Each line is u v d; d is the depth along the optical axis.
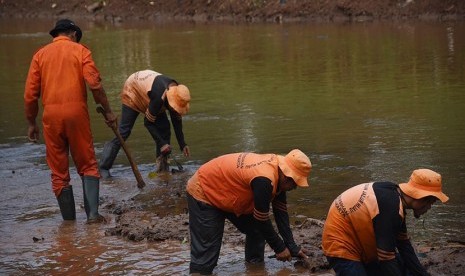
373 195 6.22
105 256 8.14
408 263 6.50
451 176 10.37
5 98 17.83
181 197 10.25
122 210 9.76
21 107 16.72
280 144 12.47
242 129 13.68
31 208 10.02
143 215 9.47
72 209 9.47
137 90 11.10
